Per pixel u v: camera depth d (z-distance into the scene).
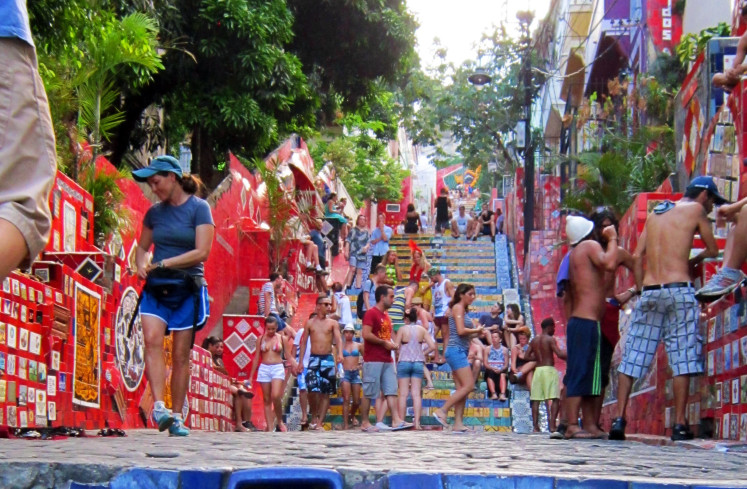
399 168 52.62
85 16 11.65
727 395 8.23
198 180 7.88
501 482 3.86
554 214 26.30
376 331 12.88
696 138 12.73
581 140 26.66
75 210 10.70
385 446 6.34
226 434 8.77
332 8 24.83
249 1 21.48
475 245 28.28
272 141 27.34
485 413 15.98
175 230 7.68
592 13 26.50
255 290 19.98
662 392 10.13
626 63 24.61
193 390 13.38
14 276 7.70
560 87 32.84
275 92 21.83
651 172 17.17
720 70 12.03
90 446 5.82
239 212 21.84
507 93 36.00
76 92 12.63
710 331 8.98
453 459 5.18
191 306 7.66
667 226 8.42
